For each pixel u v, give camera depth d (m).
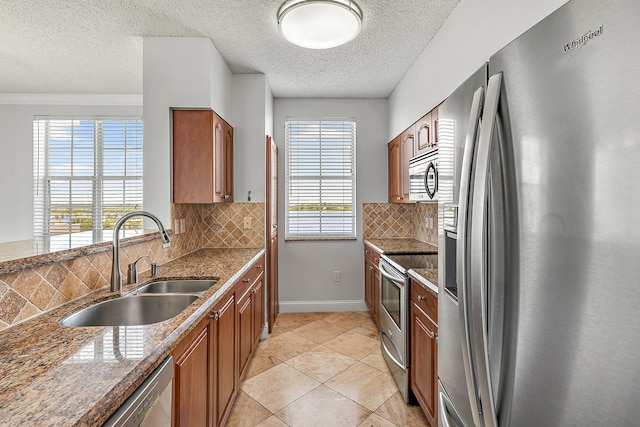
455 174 1.20
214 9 2.07
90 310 1.41
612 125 0.57
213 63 2.52
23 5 2.02
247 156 3.14
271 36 2.41
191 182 2.46
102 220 3.94
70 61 2.90
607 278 0.58
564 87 0.67
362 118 3.90
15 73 3.20
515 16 1.40
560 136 0.68
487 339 0.87
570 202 0.66
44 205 3.92
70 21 2.21
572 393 0.65
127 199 3.95
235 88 3.12
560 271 0.68
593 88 0.61
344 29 2.11
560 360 0.68
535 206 0.74
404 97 3.17
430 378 1.74
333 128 3.94
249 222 3.14
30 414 0.66
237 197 3.14
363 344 3.02
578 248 0.64
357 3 1.99
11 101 3.87
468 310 0.97
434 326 1.69
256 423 1.94
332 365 2.63
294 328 3.41
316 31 2.13
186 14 2.13
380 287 2.82
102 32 2.36
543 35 0.72
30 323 1.17
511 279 0.82
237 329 2.06
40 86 3.59
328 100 3.89
